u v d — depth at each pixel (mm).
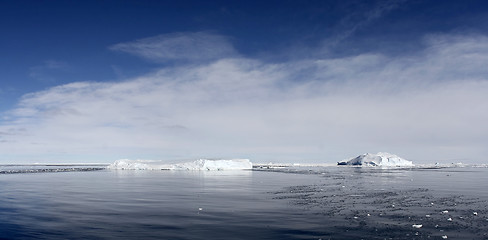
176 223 29750
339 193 51656
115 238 24938
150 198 46094
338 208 37562
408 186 64000
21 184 69812
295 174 111000
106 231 26969
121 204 40500
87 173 121812
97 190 56719
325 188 59812
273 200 43781
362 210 36312
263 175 103312
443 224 29672
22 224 29375
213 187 61875
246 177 92250
